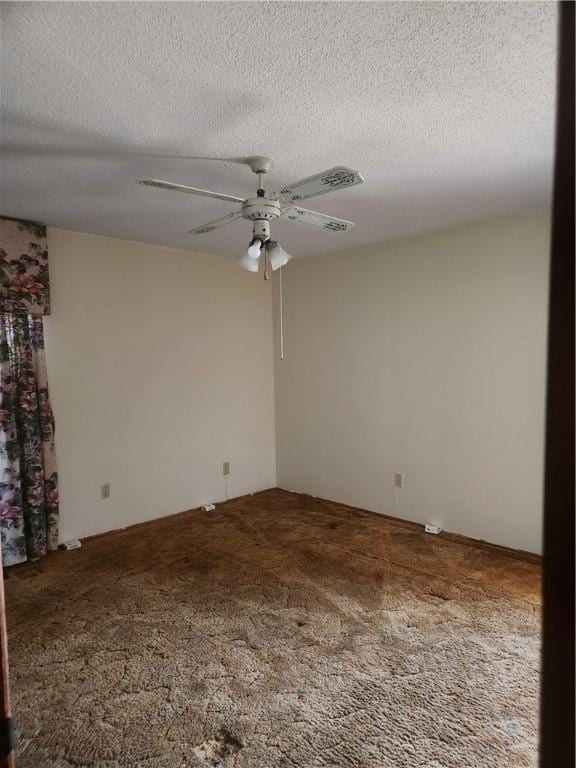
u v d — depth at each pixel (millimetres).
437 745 1733
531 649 2268
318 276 4461
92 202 2828
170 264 4094
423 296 3732
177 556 3352
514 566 3127
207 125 1899
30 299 3238
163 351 4082
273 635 2406
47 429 3375
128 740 1778
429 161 2285
